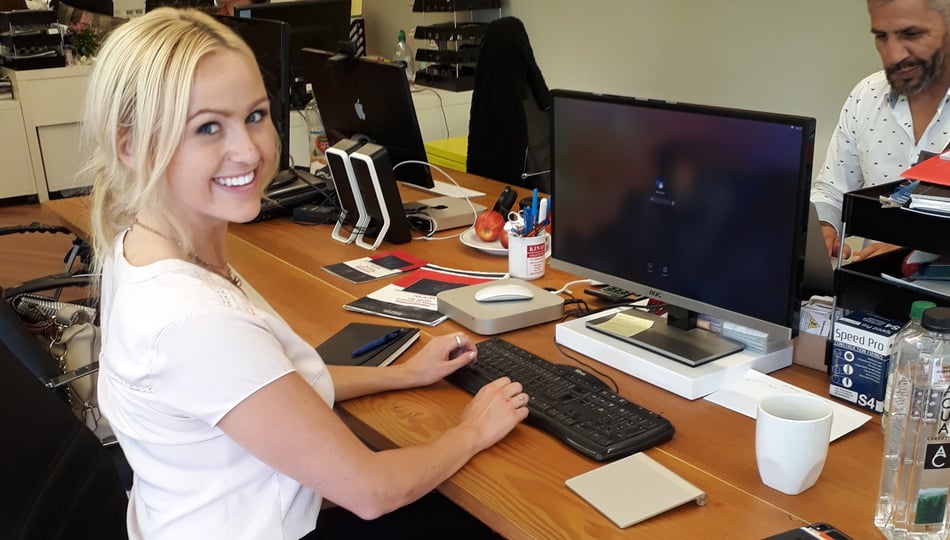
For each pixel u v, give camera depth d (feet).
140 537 4.55
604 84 14.20
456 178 10.46
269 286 7.07
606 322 5.72
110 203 4.21
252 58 4.17
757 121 4.54
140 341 3.82
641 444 4.43
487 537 5.46
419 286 6.87
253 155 4.08
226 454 4.00
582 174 5.63
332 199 9.03
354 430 5.00
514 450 4.53
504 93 10.79
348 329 6.08
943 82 7.34
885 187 4.98
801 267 4.61
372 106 8.87
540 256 6.91
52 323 7.38
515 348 5.56
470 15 16.35
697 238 5.06
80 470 4.74
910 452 3.63
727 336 5.38
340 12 11.36
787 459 3.96
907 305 4.64
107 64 3.92
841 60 10.75
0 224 16.78
